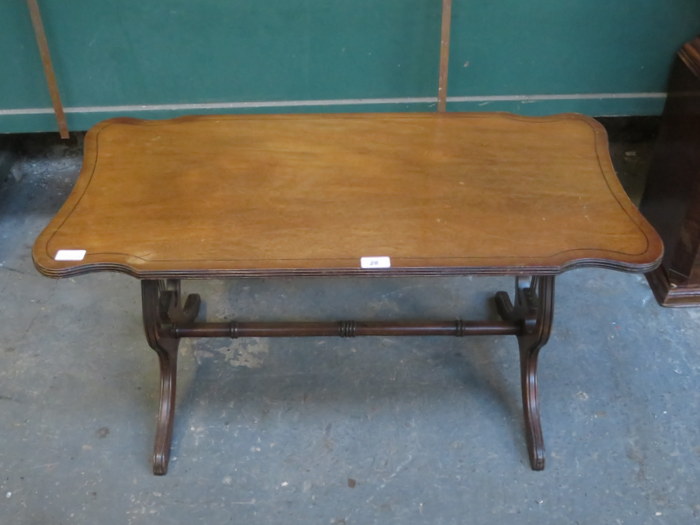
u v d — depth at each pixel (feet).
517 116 7.00
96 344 7.86
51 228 5.54
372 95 9.00
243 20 8.31
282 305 8.35
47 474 6.56
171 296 6.86
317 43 8.53
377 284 8.64
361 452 6.74
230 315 8.21
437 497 6.37
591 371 7.47
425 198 5.87
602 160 6.33
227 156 6.42
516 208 5.74
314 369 7.54
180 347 7.78
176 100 8.96
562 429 6.91
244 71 8.75
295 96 9.00
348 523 6.18
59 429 6.96
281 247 5.33
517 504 6.30
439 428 6.95
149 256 5.26
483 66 8.79
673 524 6.12
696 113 7.50
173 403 6.74
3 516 6.23
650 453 6.69
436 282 8.64
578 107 9.16
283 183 6.05
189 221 5.62
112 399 7.25
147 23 8.28
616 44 8.63
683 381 7.36
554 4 8.30
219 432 6.93
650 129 10.64
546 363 7.56
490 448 6.76
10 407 7.15
